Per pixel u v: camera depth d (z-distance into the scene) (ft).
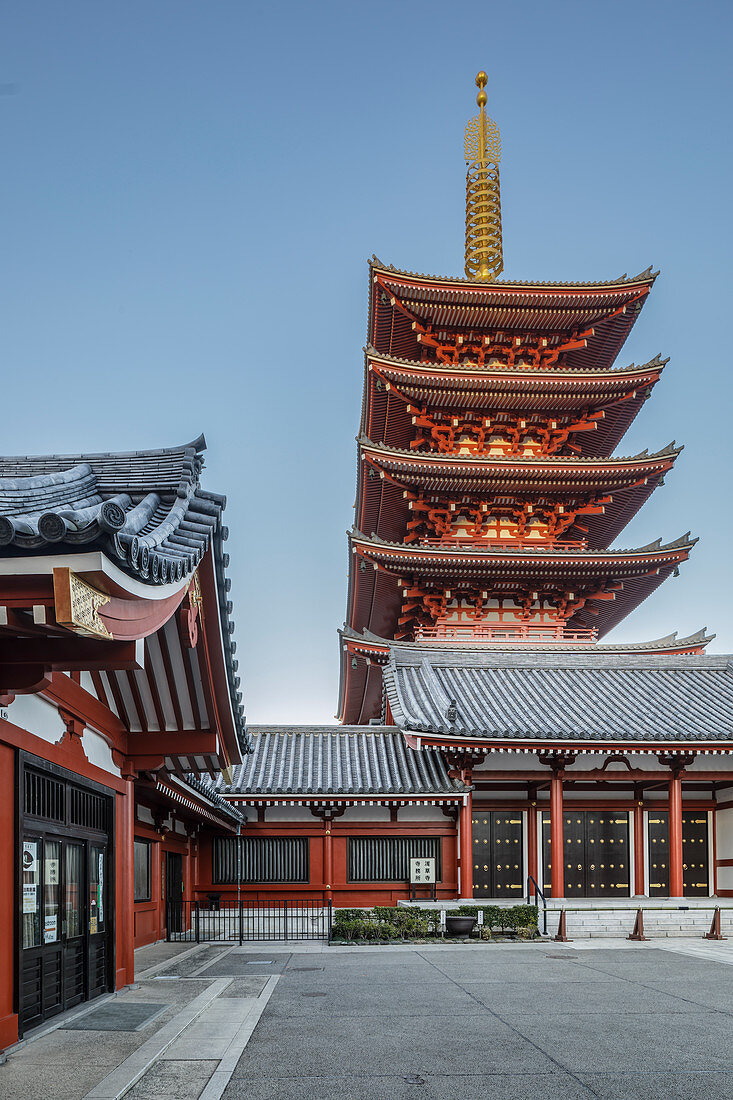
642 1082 34.83
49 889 42.32
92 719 47.26
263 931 96.32
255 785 104.32
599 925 92.38
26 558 22.34
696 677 122.52
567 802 111.55
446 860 106.22
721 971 65.92
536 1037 42.80
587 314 150.41
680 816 102.89
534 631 149.18
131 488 35.81
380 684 158.61
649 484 147.74
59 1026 41.78
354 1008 50.39
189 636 38.42
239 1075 35.55
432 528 152.56
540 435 154.92
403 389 144.97
